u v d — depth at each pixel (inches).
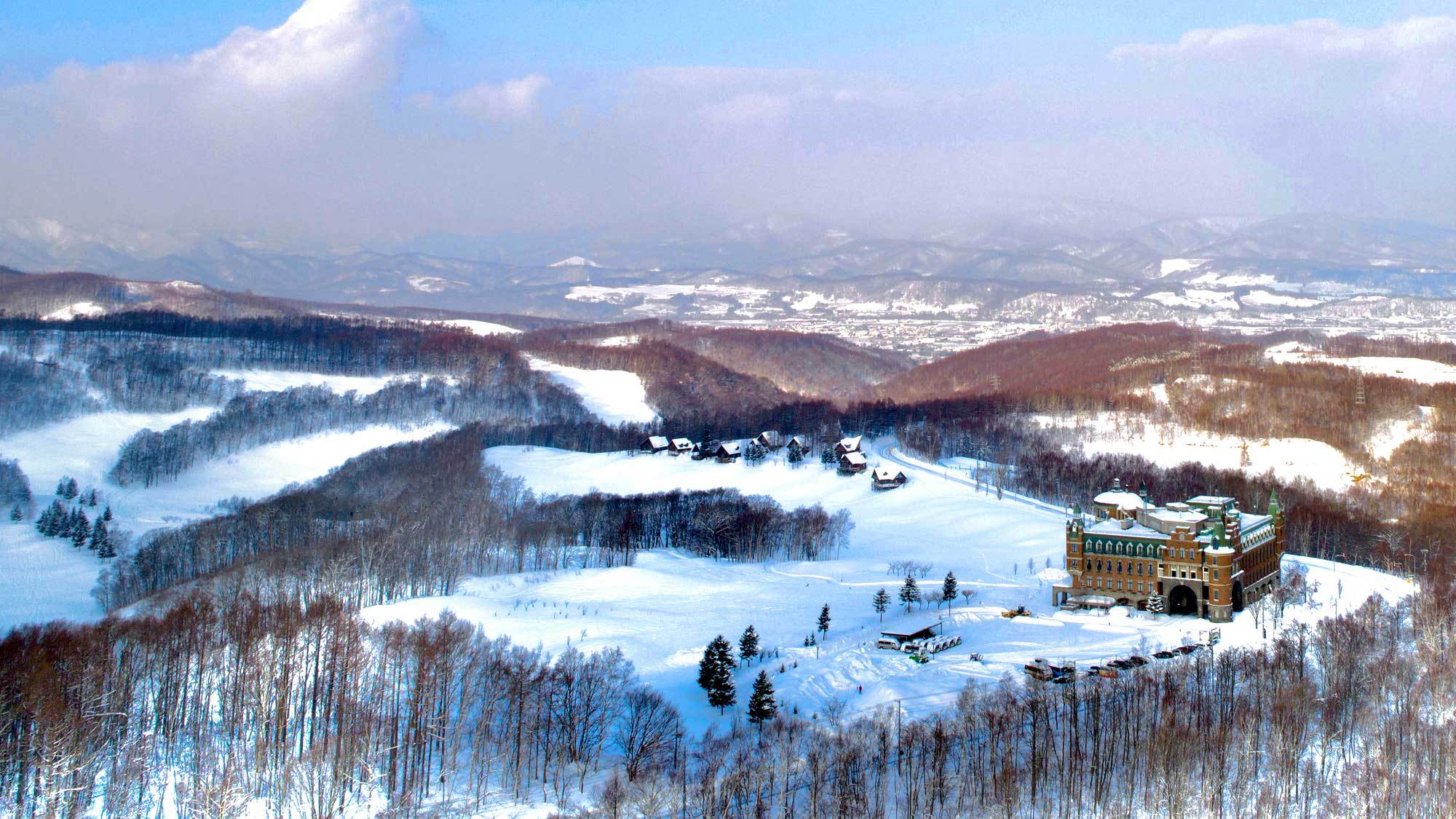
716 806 7662.4
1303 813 7859.3
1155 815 7760.8
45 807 7465.6
